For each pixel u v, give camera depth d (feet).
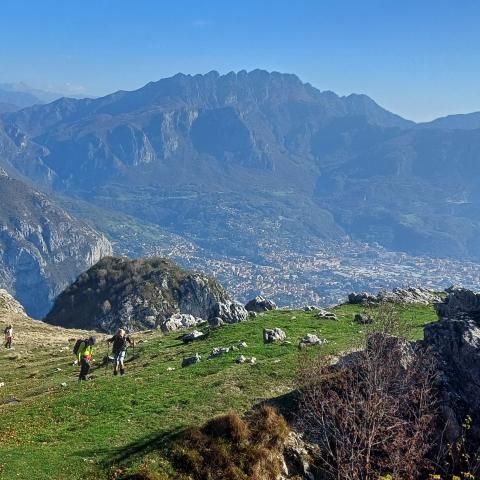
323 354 115.14
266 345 139.95
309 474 93.25
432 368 103.14
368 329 123.24
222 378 116.57
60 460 87.25
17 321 299.58
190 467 88.53
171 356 147.02
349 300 220.64
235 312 193.16
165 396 111.75
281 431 96.27
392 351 103.50
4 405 122.21
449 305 143.02
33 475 82.38
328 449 94.38
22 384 145.38
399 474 88.58
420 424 92.53
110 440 94.43
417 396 99.14
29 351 205.26
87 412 107.86
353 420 91.04
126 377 127.75
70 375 147.43
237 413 100.37
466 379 103.91
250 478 88.79
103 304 531.50
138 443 92.89
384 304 166.20
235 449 92.22
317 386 101.91
